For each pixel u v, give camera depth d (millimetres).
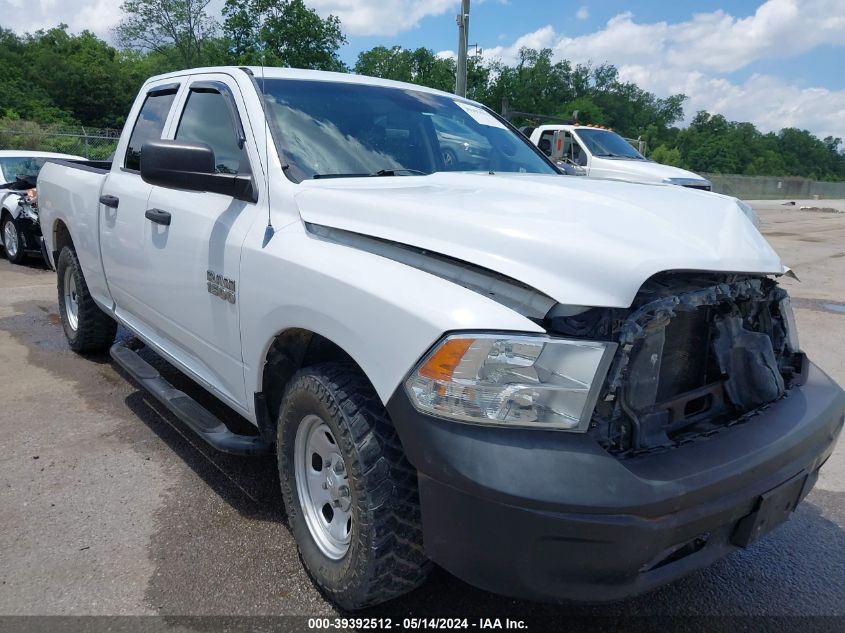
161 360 5402
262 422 3062
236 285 3002
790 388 2672
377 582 2369
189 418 3420
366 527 2318
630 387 2107
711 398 2465
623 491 1928
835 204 41281
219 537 3133
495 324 2031
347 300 2383
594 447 1984
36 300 7734
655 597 2842
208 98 3689
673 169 13695
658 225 2320
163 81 4301
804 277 10656
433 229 2369
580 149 13961
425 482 2102
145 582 2801
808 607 2797
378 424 2350
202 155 2992
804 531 3385
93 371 5297
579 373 1994
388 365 2201
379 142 3447
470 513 1989
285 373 2996
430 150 3619
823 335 6992
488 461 1954
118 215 4246
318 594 2752
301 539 2773
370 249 2537
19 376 5152
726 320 2494
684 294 2205
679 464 2082
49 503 3375
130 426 4297
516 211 2422
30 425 4273
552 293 2018
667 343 2346
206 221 3305
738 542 2277
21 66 69438
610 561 1949
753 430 2326
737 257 2328
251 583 2812
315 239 2723
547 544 1937
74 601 2672
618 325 2059
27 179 10164
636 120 91312
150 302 3951
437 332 2076
